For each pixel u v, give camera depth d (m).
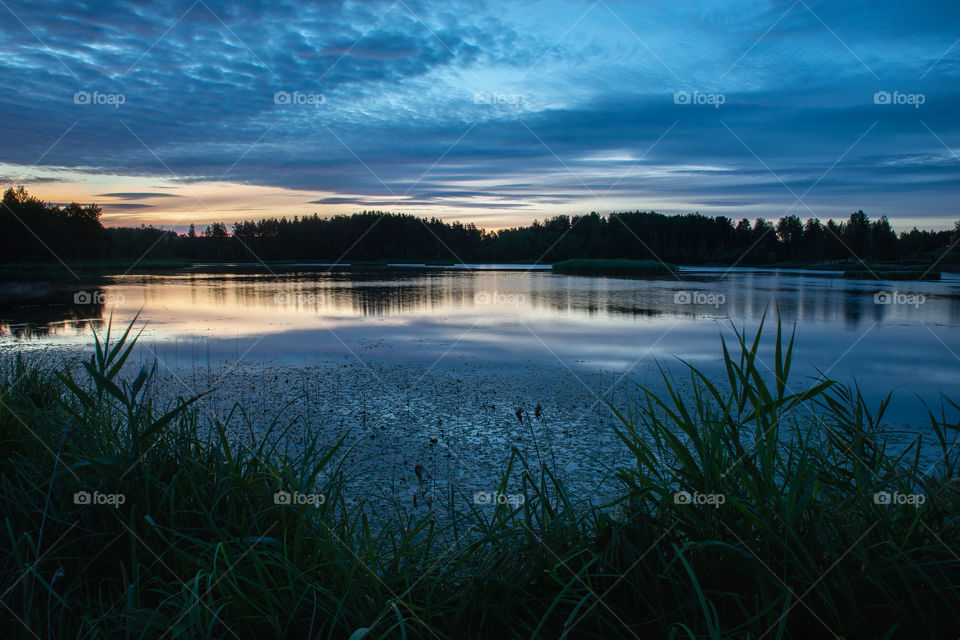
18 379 3.91
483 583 1.71
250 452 2.42
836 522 1.73
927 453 3.85
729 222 62.84
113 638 1.57
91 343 9.61
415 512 3.11
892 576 1.62
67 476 2.22
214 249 62.22
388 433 4.80
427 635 1.54
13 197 42.12
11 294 19.84
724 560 1.68
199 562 1.74
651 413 1.99
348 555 1.84
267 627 1.61
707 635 1.50
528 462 4.05
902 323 12.09
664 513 1.81
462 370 7.49
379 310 14.81
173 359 8.22
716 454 1.79
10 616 1.67
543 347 9.27
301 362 8.03
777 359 1.75
